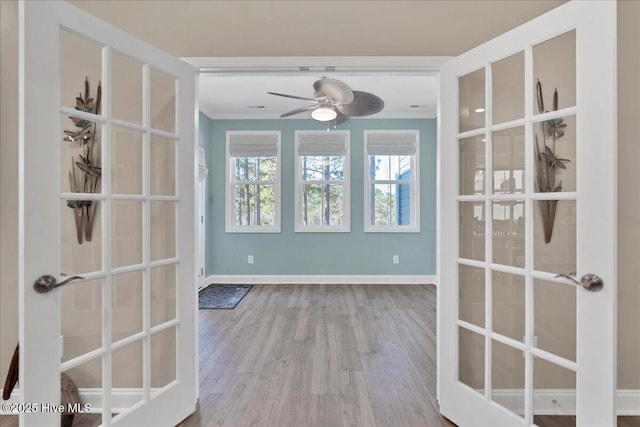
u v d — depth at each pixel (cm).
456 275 172
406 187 522
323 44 190
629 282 173
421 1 187
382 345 271
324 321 333
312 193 522
